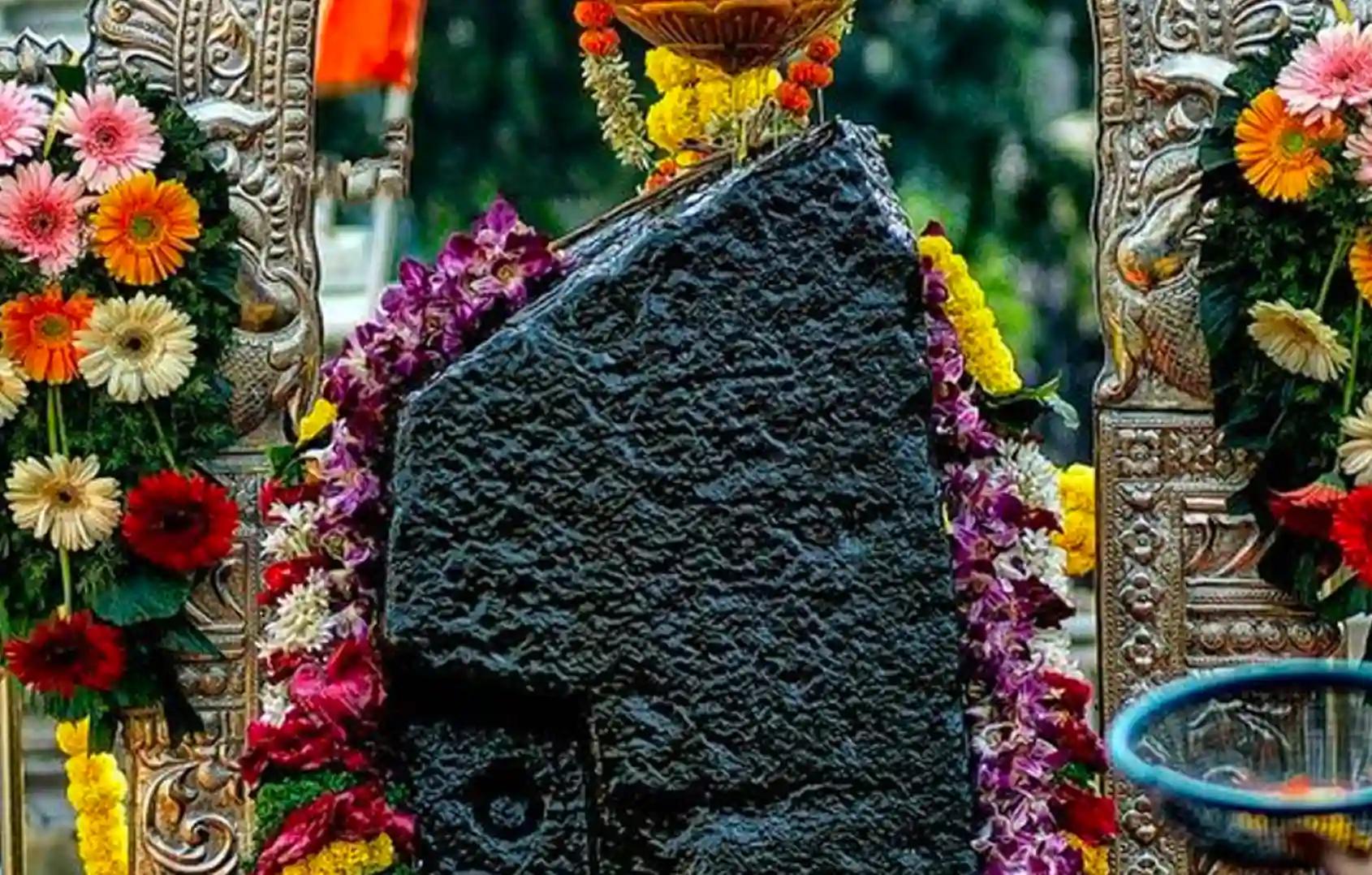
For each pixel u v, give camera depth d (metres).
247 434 5.52
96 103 5.36
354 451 4.53
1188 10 5.47
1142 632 5.54
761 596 4.43
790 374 4.45
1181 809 3.40
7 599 5.41
